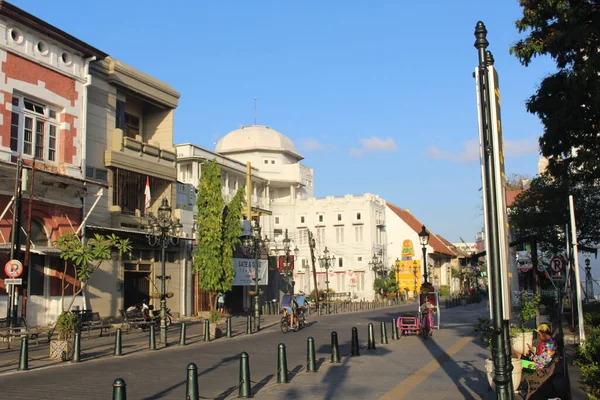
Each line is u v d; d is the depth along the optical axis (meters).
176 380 12.77
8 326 19.20
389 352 17.30
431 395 10.81
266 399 10.71
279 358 12.48
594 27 15.40
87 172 27.20
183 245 33.88
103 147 28.48
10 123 22.28
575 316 19.36
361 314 40.19
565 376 9.53
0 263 21.52
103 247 22.23
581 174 18.55
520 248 33.97
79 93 25.89
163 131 33.41
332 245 68.81
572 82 15.39
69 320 16.33
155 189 32.62
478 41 8.12
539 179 29.16
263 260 44.47
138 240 29.67
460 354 16.62
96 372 13.84
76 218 25.78
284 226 69.81
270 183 68.81
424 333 20.91
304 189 72.75
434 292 25.12
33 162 20.91
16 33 22.80
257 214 45.19
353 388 11.62
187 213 34.41
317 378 12.91
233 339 22.69
